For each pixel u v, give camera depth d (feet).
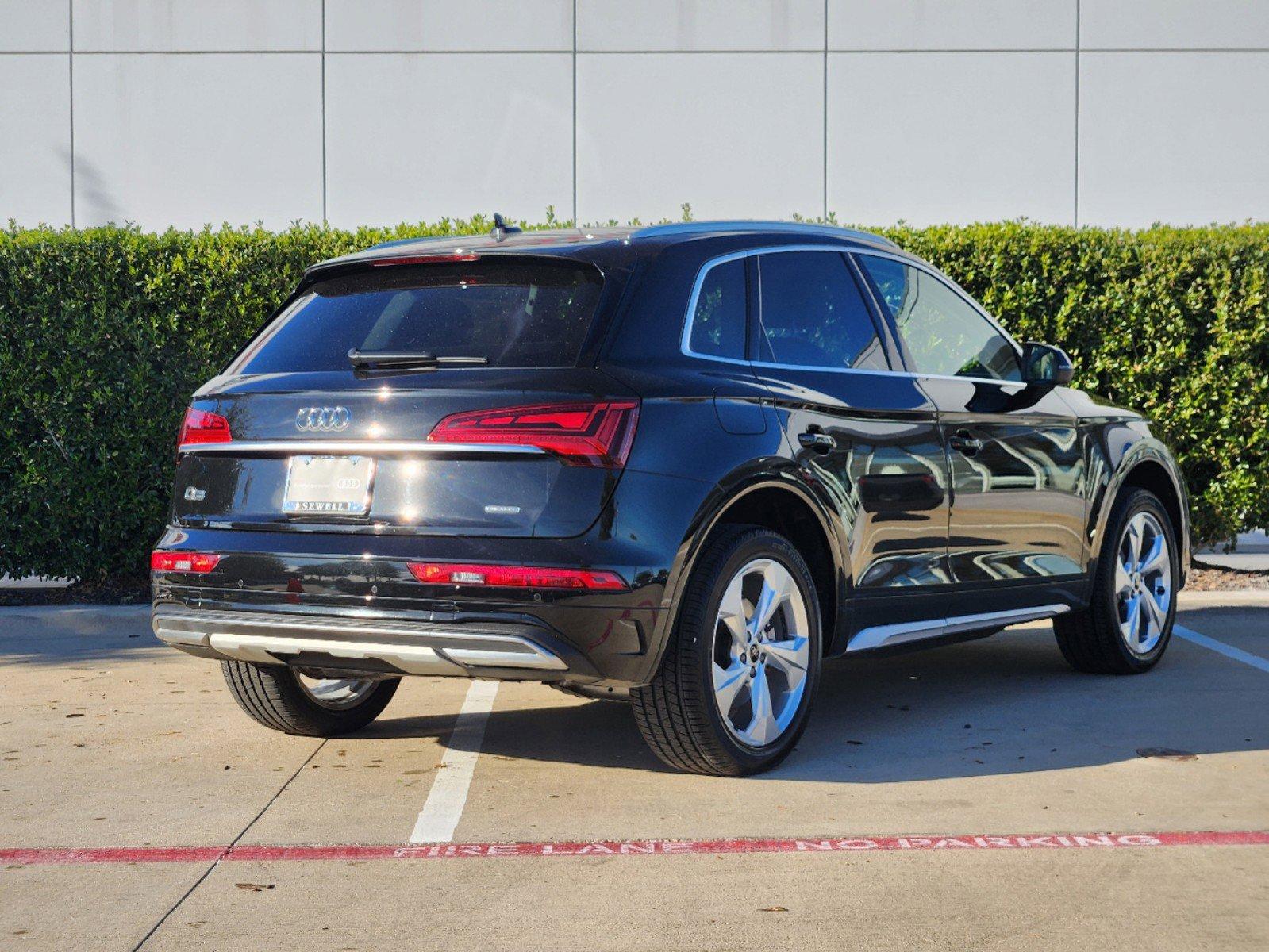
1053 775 16.21
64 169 40.70
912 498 17.98
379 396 15.06
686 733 15.44
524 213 40.75
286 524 15.38
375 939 11.44
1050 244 30.86
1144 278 30.81
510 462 14.48
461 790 15.85
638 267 15.71
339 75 40.70
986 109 41.01
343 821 14.71
